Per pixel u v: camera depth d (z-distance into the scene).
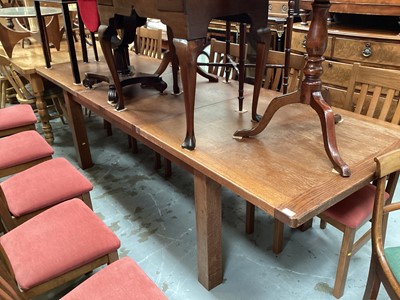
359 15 2.84
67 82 2.38
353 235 1.41
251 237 1.96
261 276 1.69
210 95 2.03
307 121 1.65
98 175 2.61
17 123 2.28
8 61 2.83
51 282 1.20
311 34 1.21
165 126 1.66
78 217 1.37
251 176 1.22
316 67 1.26
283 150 1.40
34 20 3.55
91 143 3.10
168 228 2.05
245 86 2.18
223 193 2.37
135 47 3.13
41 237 1.28
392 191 1.56
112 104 1.96
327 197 1.10
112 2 1.60
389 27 2.63
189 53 1.27
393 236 1.88
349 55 2.50
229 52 2.39
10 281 0.95
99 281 1.10
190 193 2.38
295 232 1.98
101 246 1.26
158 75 2.18
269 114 1.42
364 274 1.68
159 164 2.66
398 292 1.07
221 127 1.62
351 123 1.61
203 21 1.26
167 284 1.67
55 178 1.64
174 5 1.23
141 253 1.86
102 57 3.07
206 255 1.54
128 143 3.07
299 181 1.19
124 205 2.26
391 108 2.33
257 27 1.48
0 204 1.36
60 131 3.34
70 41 2.24
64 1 2.14
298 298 1.57
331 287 1.62
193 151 1.41
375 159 1.13
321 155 1.35
